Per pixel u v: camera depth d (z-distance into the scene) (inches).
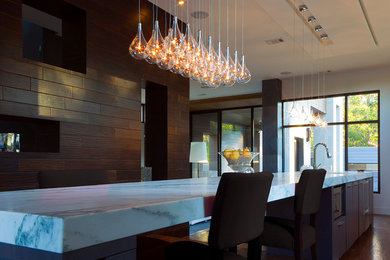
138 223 44.9
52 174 89.9
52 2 135.3
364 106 310.3
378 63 289.1
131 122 166.9
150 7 181.9
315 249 102.6
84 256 38.8
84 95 142.6
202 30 210.1
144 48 134.6
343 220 150.4
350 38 213.5
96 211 40.1
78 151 138.8
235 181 56.9
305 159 334.6
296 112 243.4
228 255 63.9
